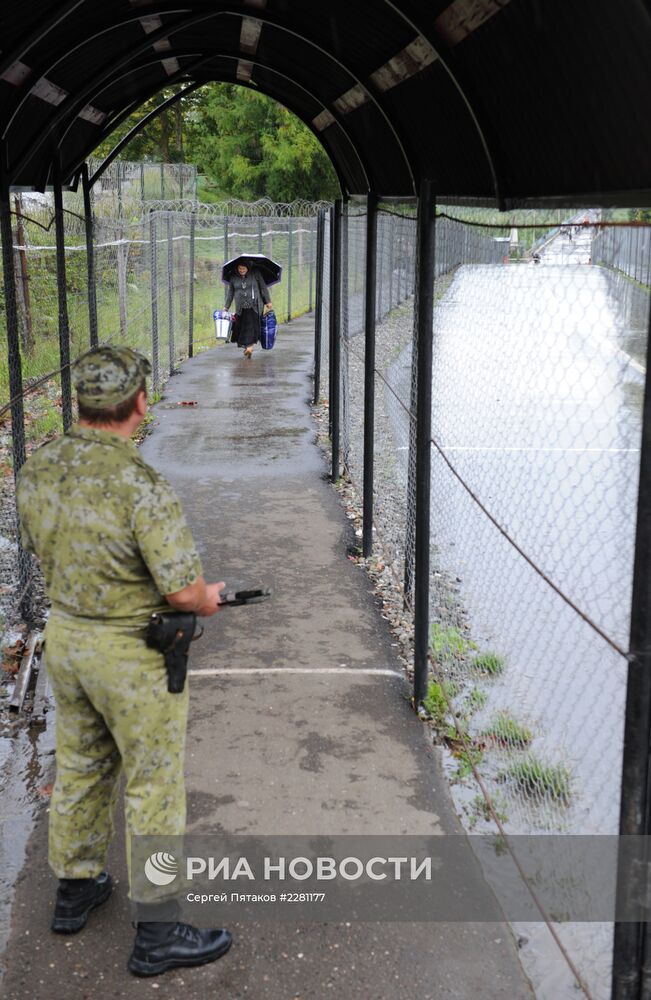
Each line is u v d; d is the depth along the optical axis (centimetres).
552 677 471
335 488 888
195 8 539
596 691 446
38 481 282
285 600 621
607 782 354
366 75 552
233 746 442
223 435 1100
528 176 372
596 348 402
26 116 587
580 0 275
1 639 529
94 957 311
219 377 1495
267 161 3272
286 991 298
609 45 268
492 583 589
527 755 397
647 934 246
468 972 305
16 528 582
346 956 312
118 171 2475
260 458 995
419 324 455
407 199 580
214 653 541
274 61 699
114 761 314
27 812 393
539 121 341
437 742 450
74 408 1120
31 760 433
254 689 499
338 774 420
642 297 269
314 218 2375
